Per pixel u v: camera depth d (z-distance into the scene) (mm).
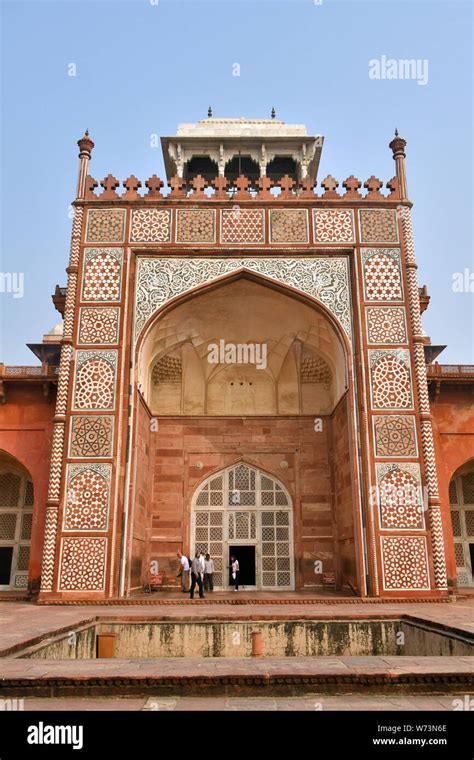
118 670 2477
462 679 2398
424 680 2395
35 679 2350
